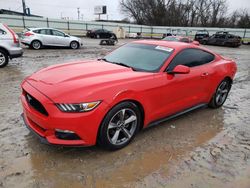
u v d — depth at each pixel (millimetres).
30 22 34000
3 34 8188
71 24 36844
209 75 4449
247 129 4180
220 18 65188
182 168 2949
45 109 2744
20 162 2881
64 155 3066
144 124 3486
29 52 13352
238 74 9250
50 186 2525
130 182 2652
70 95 2738
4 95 5234
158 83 3465
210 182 2721
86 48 17469
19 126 3773
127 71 3545
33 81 3248
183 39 20922
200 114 4750
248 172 2941
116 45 21531
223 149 3451
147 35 43000
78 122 2729
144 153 3225
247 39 37312
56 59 11008
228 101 5688
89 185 2570
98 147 3293
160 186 2613
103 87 2910
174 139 3658
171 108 3859
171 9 63125
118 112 3045
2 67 8391
